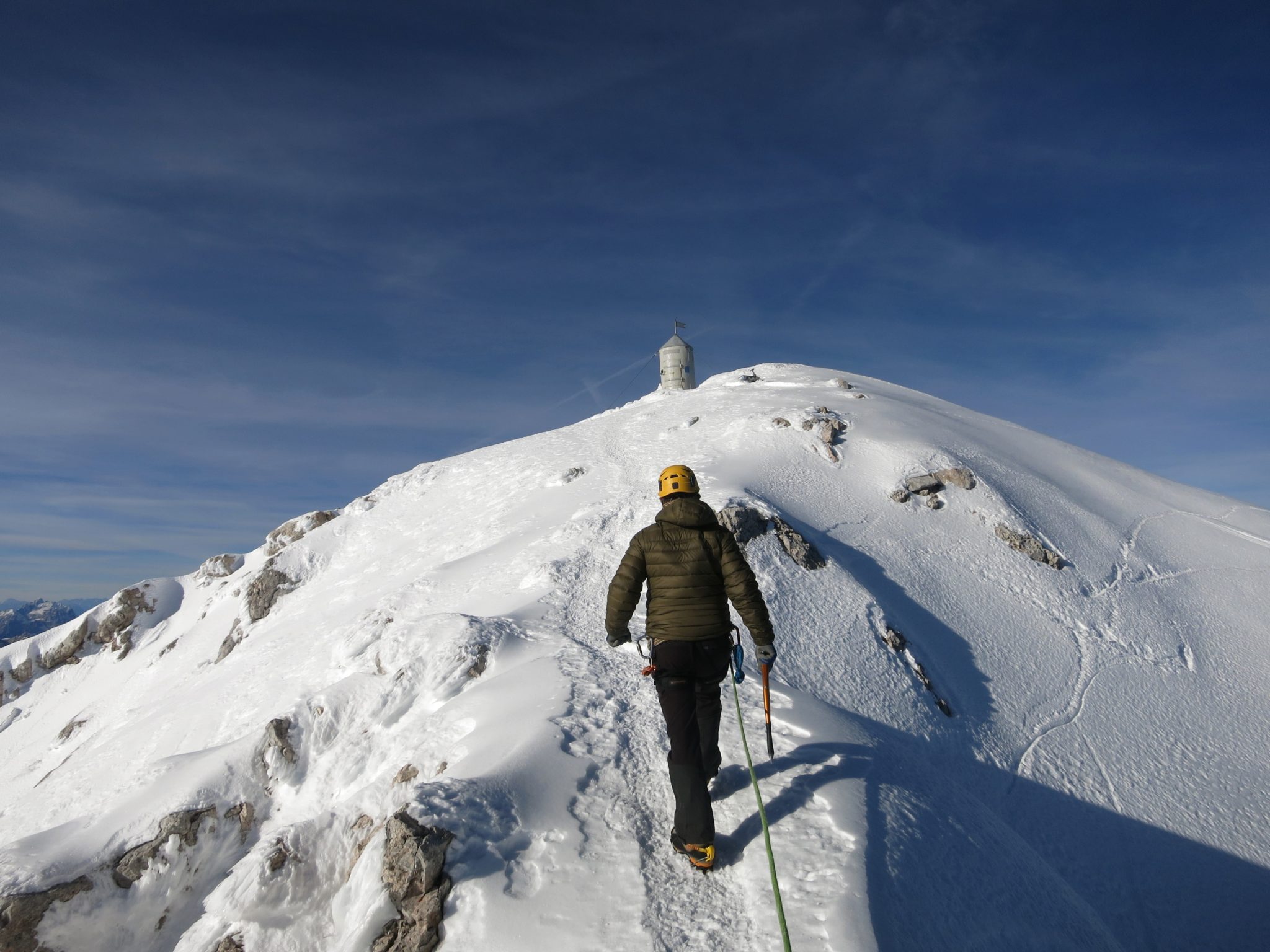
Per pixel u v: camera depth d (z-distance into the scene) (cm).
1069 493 1552
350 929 387
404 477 2156
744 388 2423
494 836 420
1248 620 1203
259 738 709
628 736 548
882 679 847
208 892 611
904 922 358
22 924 535
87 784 964
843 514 1327
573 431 2252
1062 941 429
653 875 398
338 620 1377
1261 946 621
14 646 2134
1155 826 752
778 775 479
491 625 820
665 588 420
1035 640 1062
